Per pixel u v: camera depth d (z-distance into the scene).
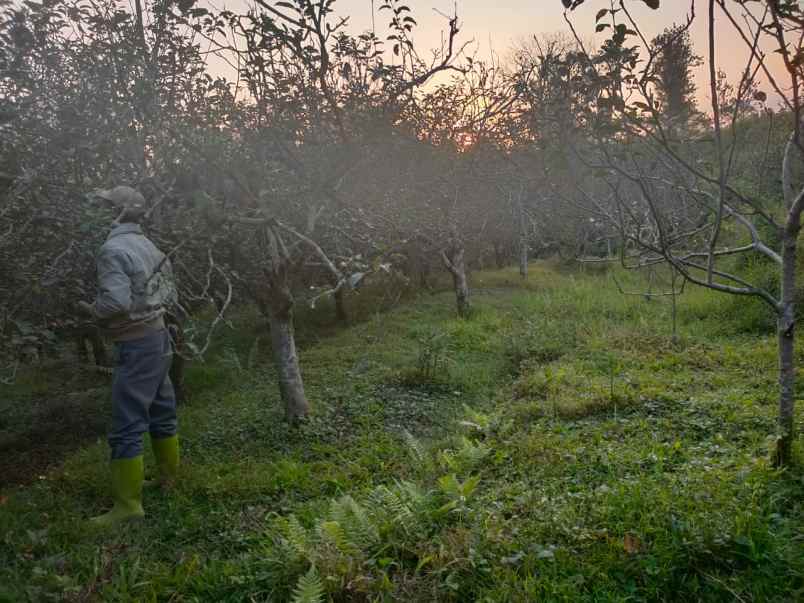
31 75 4.77
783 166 4.22
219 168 3.78
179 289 5.82
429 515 4.00
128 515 4.53
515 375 8.35
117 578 3.63
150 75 4.81
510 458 5.07
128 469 4.54
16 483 5.74
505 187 8.48
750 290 4.18
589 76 3.50
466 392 7.66
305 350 10.55
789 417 4.22
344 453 5.68
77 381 9.86
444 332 10.06
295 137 4.18
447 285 17.42
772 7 2.89
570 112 3.91
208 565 3.86
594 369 7.73
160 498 4.94
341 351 9.88
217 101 5.01
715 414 5.53
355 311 13.57
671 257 4.03
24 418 7.81
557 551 3.49
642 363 7.80
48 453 6.61
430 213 5.75
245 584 3.57
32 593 3.34
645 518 3.62
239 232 5.41
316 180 3.83
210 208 3.88
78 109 4.95
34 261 4.75
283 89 4.28
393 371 8.33
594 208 6.32
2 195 4.43
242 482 4.98
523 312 12.52
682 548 3.35
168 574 3.72
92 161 4.98
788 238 4.09
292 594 3.37
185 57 5.06
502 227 16.61
